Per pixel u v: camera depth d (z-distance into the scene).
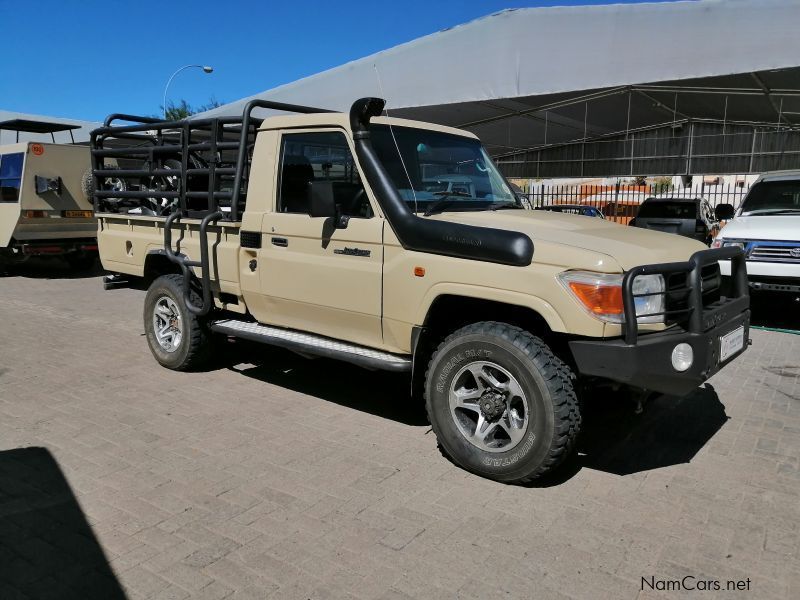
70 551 3.07
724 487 3.77
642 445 4.40
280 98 16.75
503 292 3.63
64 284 12.31
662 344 3.43
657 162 28.12
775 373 6.13
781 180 9.24
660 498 3.63
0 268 13.46
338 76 15.76
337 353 4.46
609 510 3.49
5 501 3.54
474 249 3.70
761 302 9.69
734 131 26.62
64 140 23.89
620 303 3.42
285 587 2.81
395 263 4.09
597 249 3.52
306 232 4.59
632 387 3.80
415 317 4.04
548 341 3.75
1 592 2.76
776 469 4.02
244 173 5.23
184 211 5.72
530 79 13.44
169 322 6.05
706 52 11.52
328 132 4.54
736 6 11.06
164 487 3.72
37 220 12.83
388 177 4.16
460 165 4.92
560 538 3.21
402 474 3.92
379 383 5.77
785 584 2.85
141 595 2.75
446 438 3.97
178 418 4.85
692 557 3.05
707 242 14.54
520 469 3.66
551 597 2.75
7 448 4.26
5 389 5.52
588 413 4.93
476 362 3.79
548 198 30.95
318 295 4.56
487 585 2.83
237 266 5.17
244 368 6.19
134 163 10.07
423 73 14.68
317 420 4.83
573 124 22.34
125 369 6.16
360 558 3.03
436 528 3.30
